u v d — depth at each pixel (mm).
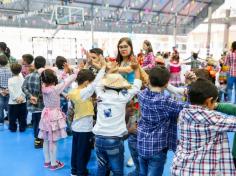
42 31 12641
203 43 17094
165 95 1933
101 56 2607
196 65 7543
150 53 4078
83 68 2816
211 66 5852
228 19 14953
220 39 16094
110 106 2135
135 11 14820
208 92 1492
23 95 4094
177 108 1786
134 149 2441
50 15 12180
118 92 2170
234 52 5395
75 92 2588
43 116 2887
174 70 6320
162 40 16859
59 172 2824
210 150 1441
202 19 16922
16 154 3303
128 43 2393
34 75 3443
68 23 10469
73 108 2727
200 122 1439
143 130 1960
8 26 11844
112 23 14422
